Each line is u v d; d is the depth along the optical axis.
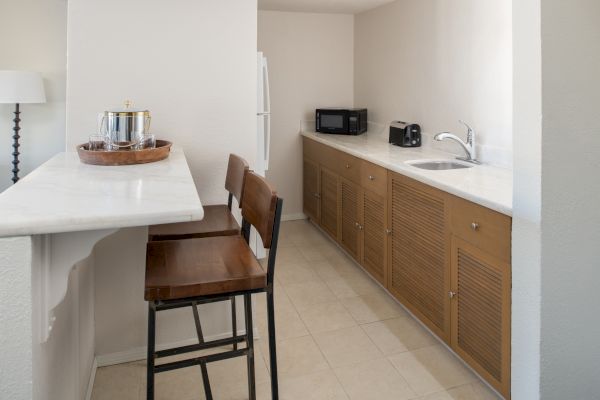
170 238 1.96
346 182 3.67
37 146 4.02
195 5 2.27
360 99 4.68
